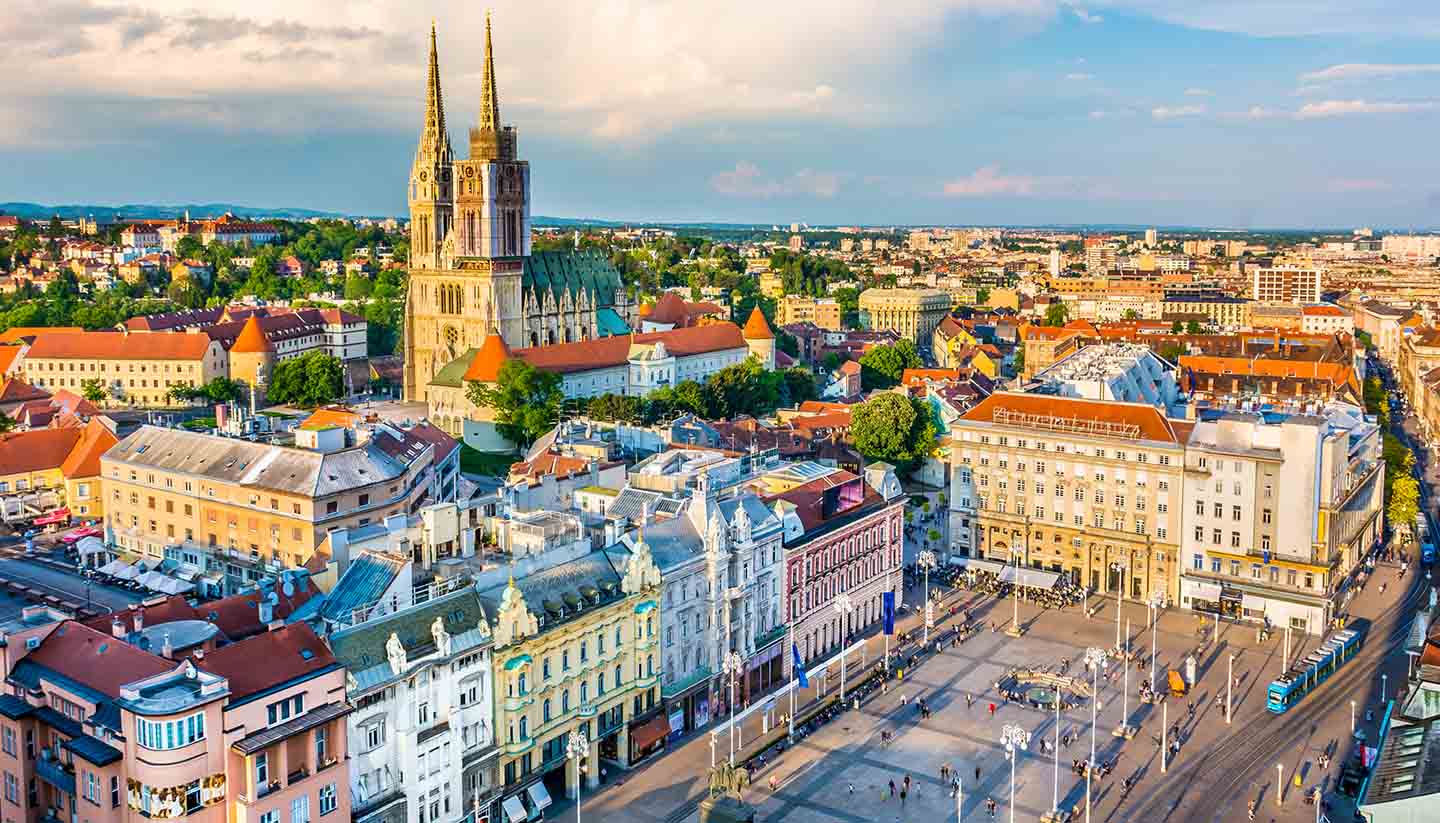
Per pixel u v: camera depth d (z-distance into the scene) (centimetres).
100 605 19175
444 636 12838
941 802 14775
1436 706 13750
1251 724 17175
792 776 15450
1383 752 12238
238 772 10900
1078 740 16625
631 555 15638
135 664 11381
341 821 11700
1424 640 17275
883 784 15250
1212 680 18825
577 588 14912
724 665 15975
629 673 15562
